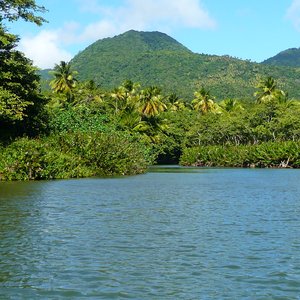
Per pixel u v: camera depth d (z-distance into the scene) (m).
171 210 18.16
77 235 12.84
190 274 9.19
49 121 43.06
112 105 86.69
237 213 17.39
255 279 8.88
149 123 89.81
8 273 9.20
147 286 8.45
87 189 27.02
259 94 101.56
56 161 36.09
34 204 19.62
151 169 66.75
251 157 76.19
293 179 39.88
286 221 15.44
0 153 34.81
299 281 8.76
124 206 19.30
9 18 36.41
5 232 13.20
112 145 43.28
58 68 85.62
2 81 36.16
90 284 8.55
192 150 88.06
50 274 9.14
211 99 114.12
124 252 10.91
